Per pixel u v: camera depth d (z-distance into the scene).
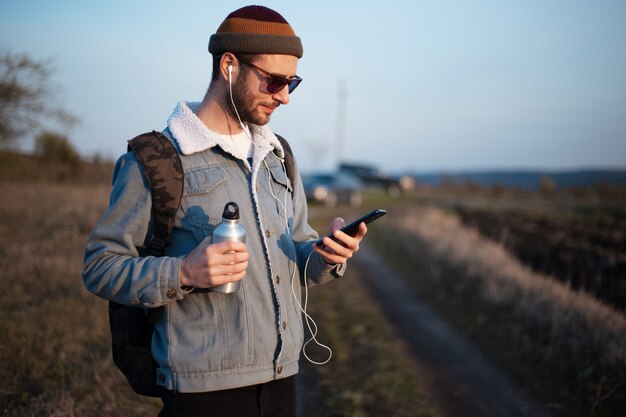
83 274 1.38
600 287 7.28
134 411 3.08
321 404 3.60
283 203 1.62
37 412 2.83
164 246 1.43
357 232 1.52
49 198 10.58
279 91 1.46
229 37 1.43
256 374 1.42
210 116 1.53
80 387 3.17
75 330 4.05
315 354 4.55
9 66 8.71
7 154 10.41
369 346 4.84
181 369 1.38
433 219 14.62
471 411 3.64
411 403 3.70
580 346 4.67
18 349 3.49
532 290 6.41
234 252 1.29
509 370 4.43
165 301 1.31
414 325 5.70
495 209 23.00
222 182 1.46
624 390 3.91
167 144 1.44
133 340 1.51
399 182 34.03
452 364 4.54
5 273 5.09
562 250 10.30
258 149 1.55
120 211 1.40
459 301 6.76
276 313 1.48
